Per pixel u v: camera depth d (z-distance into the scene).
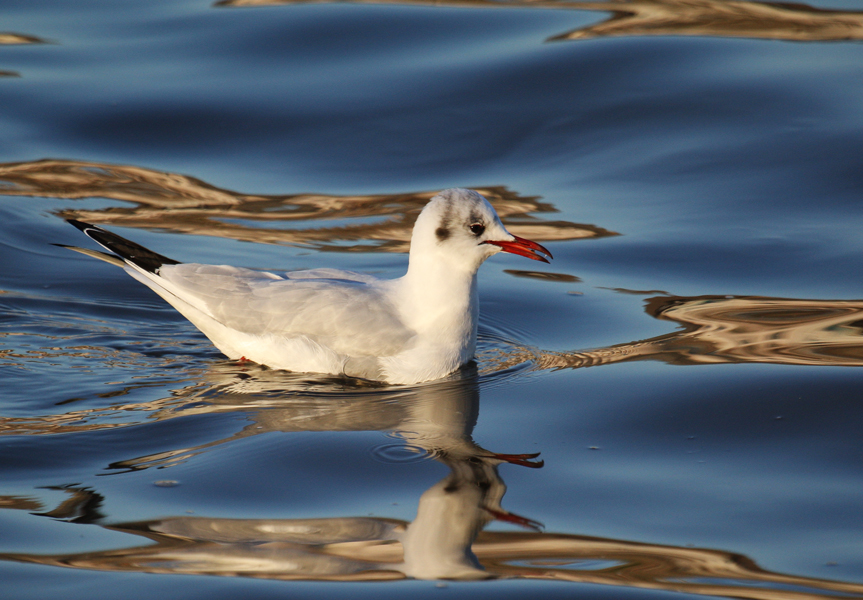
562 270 14.77
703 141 18.52
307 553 7.87
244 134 19.03
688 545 8.03
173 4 24.09
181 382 11.35
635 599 7.30
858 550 7.95
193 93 20.08
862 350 11.78
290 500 8.66
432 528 8.20
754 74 20.45
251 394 11.05
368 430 10.11
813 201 16.48
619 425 10.23
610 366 11.73
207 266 12.20
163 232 15.79
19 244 15.11
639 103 19.69
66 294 13.71
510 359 12.17
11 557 7.75
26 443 9.62
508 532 8.20
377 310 11.68
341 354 11.55
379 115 19.62
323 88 20.45
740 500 8.73
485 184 17.50
